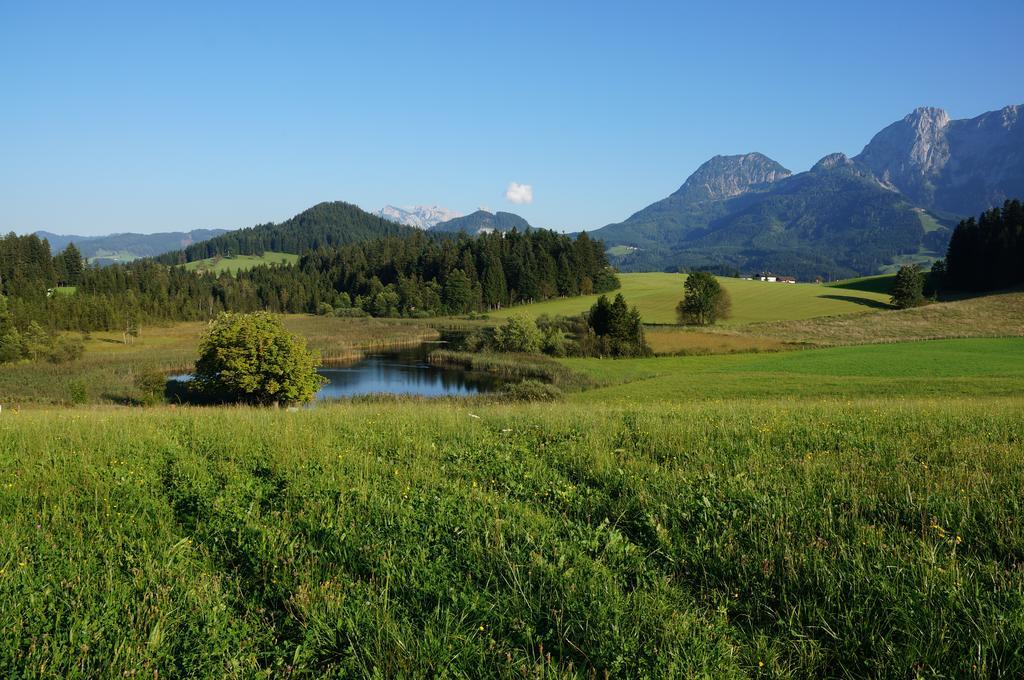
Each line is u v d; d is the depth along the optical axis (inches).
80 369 2182.6
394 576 194.1
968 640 157.2
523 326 3041.3
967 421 482.6
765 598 183.0
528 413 586.2
